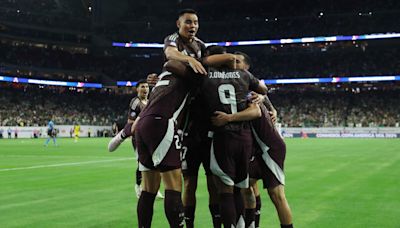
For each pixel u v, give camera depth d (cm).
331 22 6159
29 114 5681
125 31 6569
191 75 466
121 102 6600
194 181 561
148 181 480
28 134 5197
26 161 1834
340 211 700
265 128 510
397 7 5853
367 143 3569
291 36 6075
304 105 6125
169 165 446
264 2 6638
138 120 476
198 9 6856
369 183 1054
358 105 5894
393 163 1634
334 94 6200
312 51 6334
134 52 6681
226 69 493
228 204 485
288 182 1079
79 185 1053
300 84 6400
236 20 6538
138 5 6738
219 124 476
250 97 490
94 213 702
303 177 1189
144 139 457
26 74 5975
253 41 6209
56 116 5897
